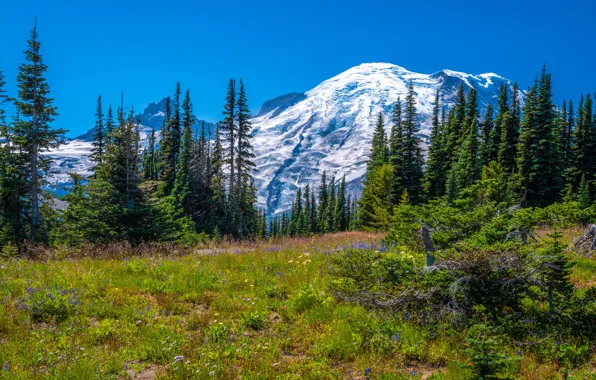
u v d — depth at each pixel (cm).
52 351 598
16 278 975
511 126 4941
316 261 1165
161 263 1143
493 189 1153
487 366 427
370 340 627
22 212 3105
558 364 557
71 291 841
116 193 2052
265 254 1318
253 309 806
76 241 1948
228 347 621
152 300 866
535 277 673
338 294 824
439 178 4647
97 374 532
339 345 621
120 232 2002
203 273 1047
